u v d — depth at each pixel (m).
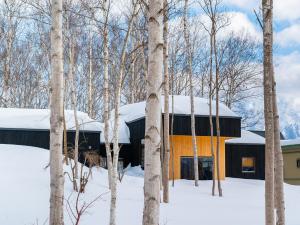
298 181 29.11
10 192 12.37
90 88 30.19
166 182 15.48
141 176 24.22
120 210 12.44
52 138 7.30
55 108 7.34
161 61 5.20
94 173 18.91
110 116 31.20
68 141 22.45
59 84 7.41
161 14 5.25
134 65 27.55
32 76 39.38
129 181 19.84
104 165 26.19
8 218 10.07
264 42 7.86
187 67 38.97
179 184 22.95
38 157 17.66
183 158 25.61
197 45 40.38
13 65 36.72
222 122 25.41
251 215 13.42
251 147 29.52
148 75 5.17
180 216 12.54
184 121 24.72
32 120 23.14
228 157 29.14
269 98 7.66
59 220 7.13
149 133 5.04
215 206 15.31
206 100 27.70
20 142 22.11
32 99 39.41
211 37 21.05
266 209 7.39
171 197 17.22
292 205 16.95
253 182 25.61
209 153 25.92
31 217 10.40
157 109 5.09
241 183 24.70
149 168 4.98
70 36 17.75
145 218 4.90
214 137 25.98
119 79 11.41
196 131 24.84
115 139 10.62
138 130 26.23
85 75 35.19
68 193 13.95
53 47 7.46
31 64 38.94
